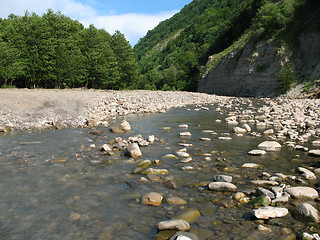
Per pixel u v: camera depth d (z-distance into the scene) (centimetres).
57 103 1608
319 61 3531
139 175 538
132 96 2489
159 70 12631
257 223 340
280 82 3722
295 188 429
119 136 962
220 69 5694
